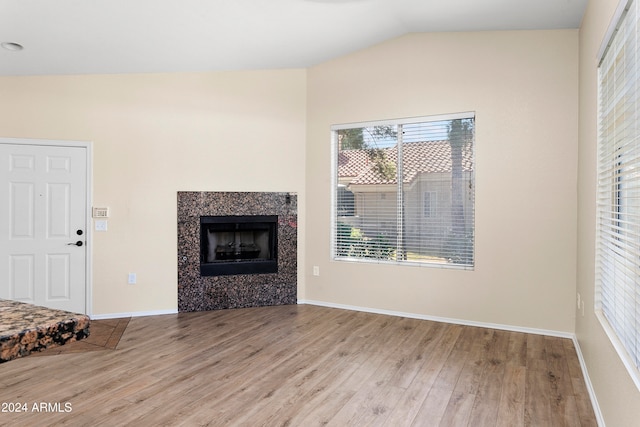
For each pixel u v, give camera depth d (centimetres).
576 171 367
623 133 205
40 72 406
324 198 487
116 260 436
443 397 258
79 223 426
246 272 482
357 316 443
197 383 277
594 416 236
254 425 225
